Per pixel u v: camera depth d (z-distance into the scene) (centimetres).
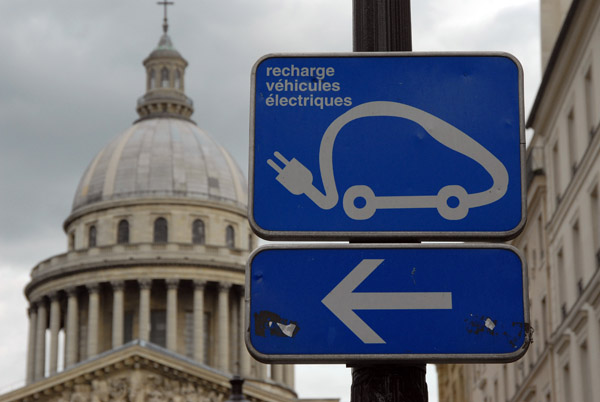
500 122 938
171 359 14000
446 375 10875
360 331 902
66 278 17438
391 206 924
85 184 18150
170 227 17625
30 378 17750
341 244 914
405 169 929
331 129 938
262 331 904
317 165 932
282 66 948
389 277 909
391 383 909
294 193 927
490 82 943
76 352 17212
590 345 5244
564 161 5866
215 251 17362
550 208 6275
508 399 7656
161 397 13962
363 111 940
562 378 5884
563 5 6481
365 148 934
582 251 5462
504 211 924
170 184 17825
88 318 17338
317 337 902
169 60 19275
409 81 945
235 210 18025
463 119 939
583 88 5356
